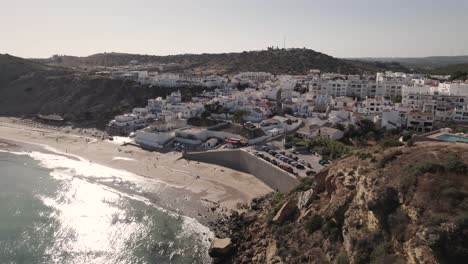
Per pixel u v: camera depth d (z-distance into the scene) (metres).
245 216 84.12
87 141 150.12
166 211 89.69
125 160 125.88
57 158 129.25
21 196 97.69
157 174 112.81
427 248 44.03
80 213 89.00
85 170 117.12
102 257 72.44
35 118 189.25
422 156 58.84
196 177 110.00
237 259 69.12
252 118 158.38
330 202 65.06
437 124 119.06
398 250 48.62
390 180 55.22
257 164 108.44
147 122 170.25
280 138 135.25
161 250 74.44
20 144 145.88
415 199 49.53
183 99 193.00
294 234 66.44
